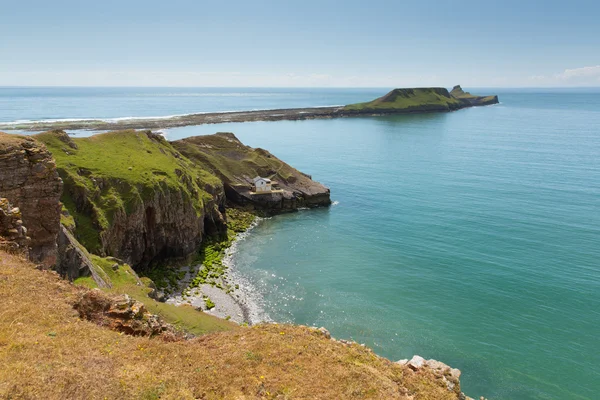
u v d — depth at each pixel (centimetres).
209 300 5562
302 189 10494
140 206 6300
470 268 6588
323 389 2033
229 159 11050
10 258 2752
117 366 1942
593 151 16862
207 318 4250
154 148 8706
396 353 4584
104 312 2458
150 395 1789
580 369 4338
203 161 10544
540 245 7400
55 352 1898
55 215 3631
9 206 3106
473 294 5800
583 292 5788
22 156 3444
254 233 8538
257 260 7081
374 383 2125
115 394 1733
